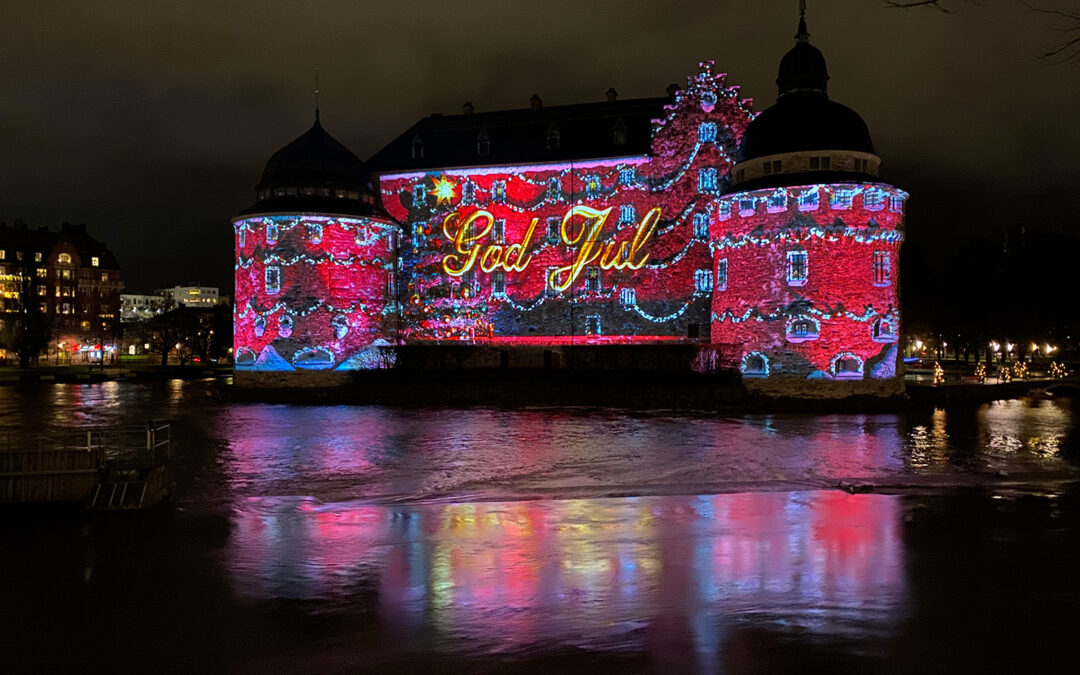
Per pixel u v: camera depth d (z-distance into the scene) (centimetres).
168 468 2073
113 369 8756
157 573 1337
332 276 5081
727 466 2481
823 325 4316
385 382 4978
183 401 4953
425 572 1329
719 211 4753
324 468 2456
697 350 4822
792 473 2358
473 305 5612
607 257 5412
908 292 8094
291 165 5222
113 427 3528
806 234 4341
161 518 1756
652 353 4997
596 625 1079
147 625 1100
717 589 1228
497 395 4772
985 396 4956
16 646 1035
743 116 5234
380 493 2072
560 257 5494
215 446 2927
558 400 4706
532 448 2867
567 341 5459
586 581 1271
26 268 10112
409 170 5716
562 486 2164
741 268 4584
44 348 9194
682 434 3256
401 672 938
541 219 5534
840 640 1025
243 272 5166
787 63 4659
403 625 1087
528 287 5541
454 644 1019
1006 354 8300
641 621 1093
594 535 1584
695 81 5303
